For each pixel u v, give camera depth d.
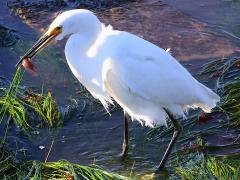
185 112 10.25
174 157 9.57
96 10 13.68
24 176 8.81
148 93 9.05
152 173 9.30
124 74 8.85
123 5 13.91
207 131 10.04
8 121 9.94
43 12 13.62
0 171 8.95
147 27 13.07
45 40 9.05
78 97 11.08
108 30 9.28
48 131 10.23
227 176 8.62
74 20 8.88
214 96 9.37
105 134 10.22
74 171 8.70
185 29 13.02
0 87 11.10
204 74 11.49
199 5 13.95
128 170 9.40
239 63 11.58
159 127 10.28
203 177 8.77
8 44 12.55
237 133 9.98
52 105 10.48
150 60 8.93
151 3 14.03
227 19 13.33
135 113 9.49
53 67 11.92
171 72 9.04
